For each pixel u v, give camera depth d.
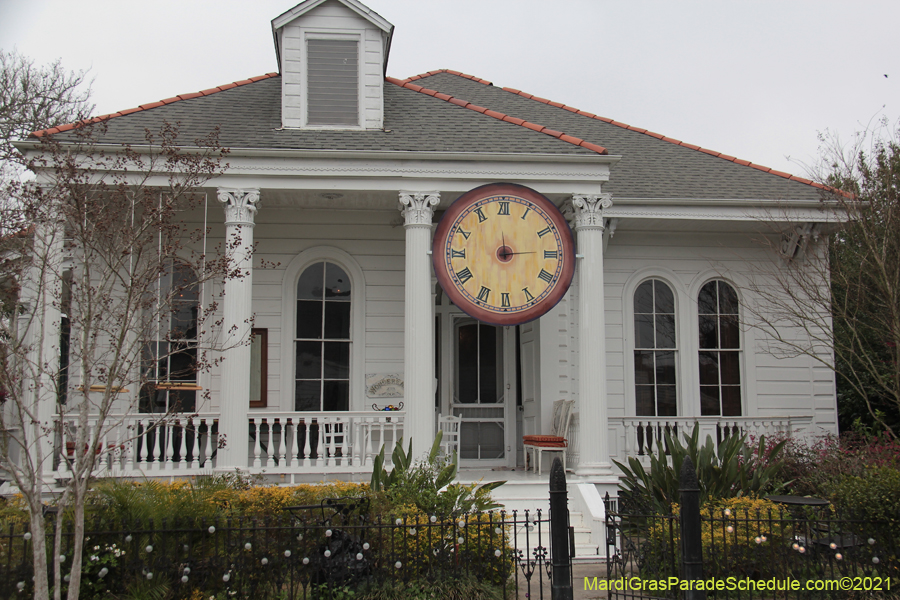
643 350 14.55
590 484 10.88
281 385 13.16
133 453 10.84
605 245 14.06
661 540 7.85
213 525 7.02
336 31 12.84
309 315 13.51
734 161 15.66
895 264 12.84
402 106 13.24
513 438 14.31
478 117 12.82
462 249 10.97
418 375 11.02
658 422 13.48
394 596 7.07
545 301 10.96
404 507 7.74
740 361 14.61
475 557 7.59
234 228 11.09
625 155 15.58
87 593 6.75
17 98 20.94
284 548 7.21
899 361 12.44
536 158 11.48
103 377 7.25
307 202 12.73
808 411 14.49
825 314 14.21
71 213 7.32
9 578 6.57
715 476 8.90
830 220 13.70
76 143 9.01
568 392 13.42
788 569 7.62
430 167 11.42
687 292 14.63
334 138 11.84
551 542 7.03
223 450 10.58
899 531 7.56
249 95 13.45
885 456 10.76
